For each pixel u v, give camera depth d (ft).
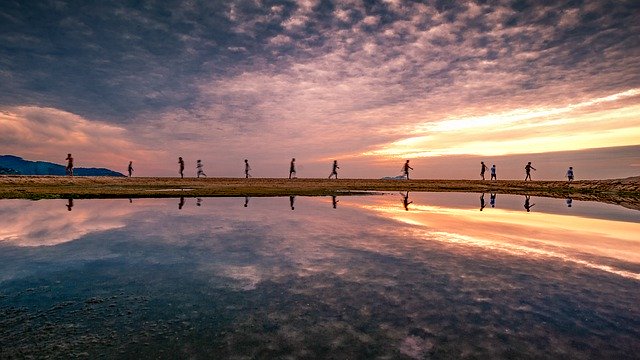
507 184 177.06
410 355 16.20
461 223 51.26
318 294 23.16
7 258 30.25
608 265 30.09
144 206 65.41
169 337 17.31
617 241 39.24
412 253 33.60
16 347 16.08
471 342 17.43
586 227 48.44
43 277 25.62
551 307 21.56
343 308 21.08
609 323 19.63
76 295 22.36
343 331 18.30
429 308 21.25
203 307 20.88
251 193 96.68
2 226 43.39
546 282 25.79
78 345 16.39
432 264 30.07
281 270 27.89
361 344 17.04
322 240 38.65
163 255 31.68
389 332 18.29
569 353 16.61
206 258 30.91
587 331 18.70
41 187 101.09
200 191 97.91
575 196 113.80
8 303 20.94
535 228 47.37
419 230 45.29
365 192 119.03
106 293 22.76
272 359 15.60
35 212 55.06
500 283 25.59
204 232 41.86
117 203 69.36
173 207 64.44
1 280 24.86
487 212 65.67
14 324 18.31
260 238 39.06
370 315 20.20
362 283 25.27
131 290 23.35
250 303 21.57
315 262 30.19
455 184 180.96
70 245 34.86
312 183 170.91
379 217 56.75
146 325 18.51
